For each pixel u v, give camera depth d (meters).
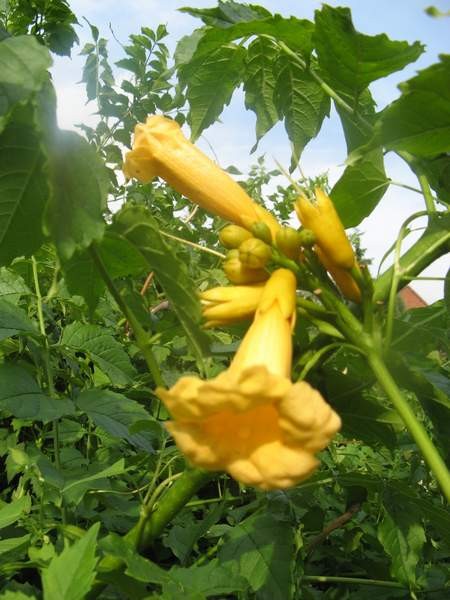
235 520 0.26
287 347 0.15
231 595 0.24
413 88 0.15
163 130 0.20
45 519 0.22
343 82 0.21
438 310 0.22
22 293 0.26
